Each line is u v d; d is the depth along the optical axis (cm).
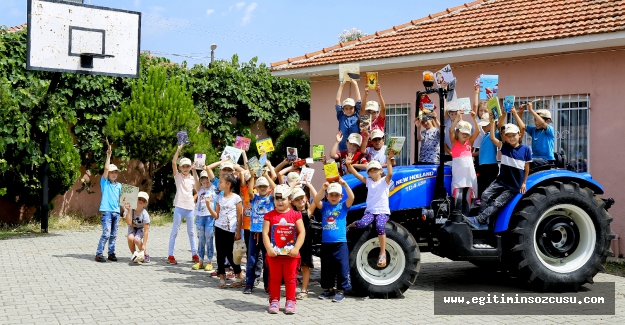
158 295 738
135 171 1503
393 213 786
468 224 755
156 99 1372
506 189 765
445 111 825
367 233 723
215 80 1605
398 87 1324
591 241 784
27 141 1204
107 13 1233
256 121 1700
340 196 704
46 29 1168
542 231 777
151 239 1204
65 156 1273
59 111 1342
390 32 1452
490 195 775
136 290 763
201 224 899
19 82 1299
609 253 784
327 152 1448
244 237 787
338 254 709
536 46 1051
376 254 742
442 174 764
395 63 1259
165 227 1361
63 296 726
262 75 1711
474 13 1376
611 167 1005
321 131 1462
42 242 1144
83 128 1398
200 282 818
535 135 840
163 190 1531
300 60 1453
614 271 905
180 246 1128
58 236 1215
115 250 1070
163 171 1516
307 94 1786
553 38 1023
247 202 786
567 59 1066
